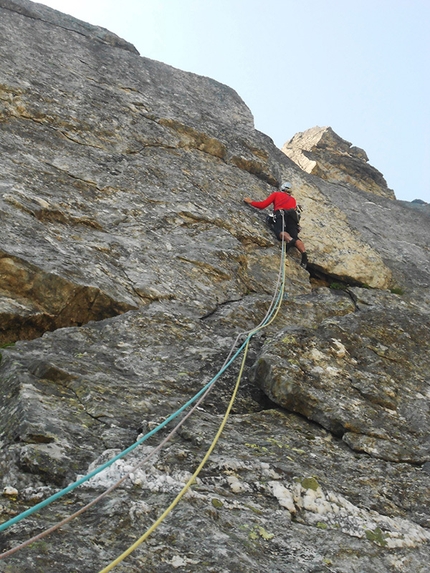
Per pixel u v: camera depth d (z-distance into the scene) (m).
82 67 14.36
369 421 6.81
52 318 8.02
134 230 10.53
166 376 7.14
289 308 10.34
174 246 10.62
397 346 8.28
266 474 5.35
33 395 5.74
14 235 8.59
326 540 4.77
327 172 20.73
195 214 11.66
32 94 12.37
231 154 14.37
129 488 4.73
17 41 13.86
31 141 11.38
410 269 14.70
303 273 12.27
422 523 5.47
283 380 6.92
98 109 13.20
